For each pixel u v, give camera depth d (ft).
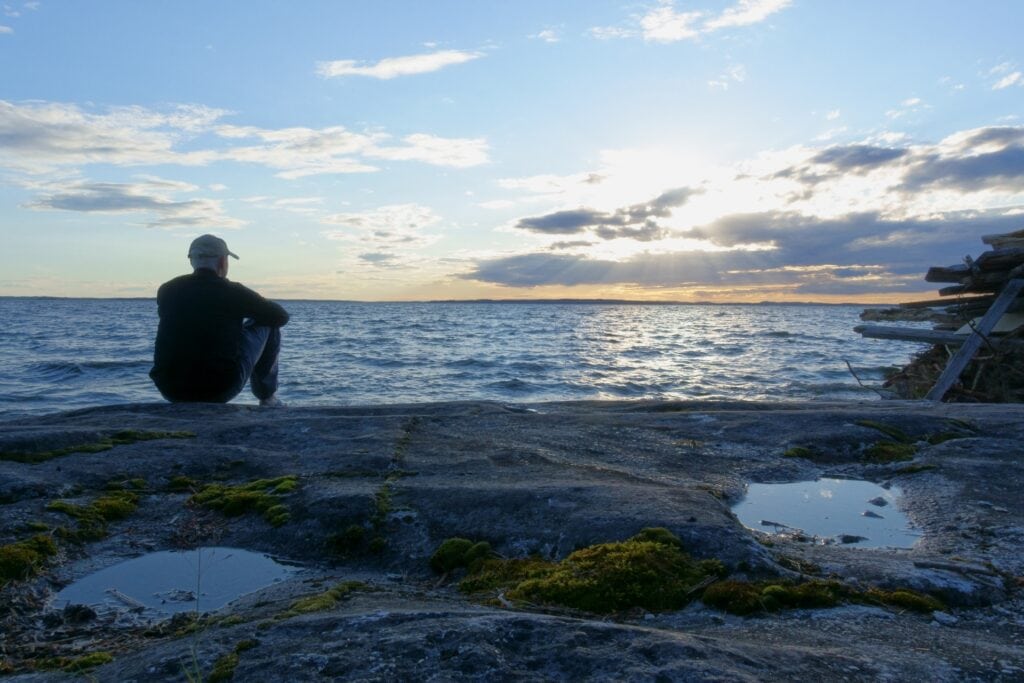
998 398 42.29
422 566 10.21
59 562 10.22
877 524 11.89
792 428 17.35
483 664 5.87
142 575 10.00
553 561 9.73
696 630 7.63
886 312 56.03
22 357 89.35
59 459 13.94
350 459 14.32
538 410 21.57
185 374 19.98
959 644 7.22
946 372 41.96
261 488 12.80
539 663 5.95
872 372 78.02
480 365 86.79
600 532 10.06
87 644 7.94
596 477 13.12
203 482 13.52
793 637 7.30
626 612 8.25
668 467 14.65
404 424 17.74
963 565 9.55
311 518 11.31
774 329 203.51
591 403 23.45
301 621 6.98
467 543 10.35
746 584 8.59
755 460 15.40
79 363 78.89
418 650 6.14
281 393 62.34
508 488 11.84
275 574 10.11
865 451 16.07
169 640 7.64
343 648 6.25
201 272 20.25
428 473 13.41
